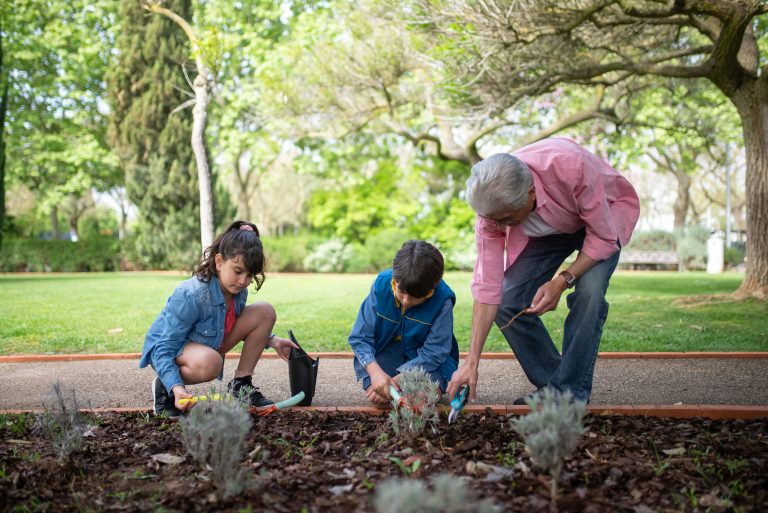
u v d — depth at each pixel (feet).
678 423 9.59
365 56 38.68
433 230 65.67
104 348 19.39
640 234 69.10
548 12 24.75
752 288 28.84
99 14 59.62
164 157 52.65
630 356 16.99
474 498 6.58
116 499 6.93
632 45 31.73
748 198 28.86
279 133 46.80
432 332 10.89
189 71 52.95
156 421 10.00
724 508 6.49
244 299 11.59
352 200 68.95
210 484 7.02
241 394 9.91
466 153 45.62
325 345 19.38
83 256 65.51
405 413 8.68
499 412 10.17
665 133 57.06
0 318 25.64
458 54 28.30
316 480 7.23
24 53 63.52
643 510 6.48
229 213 56.29
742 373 14.79
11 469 7.78
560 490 6.89
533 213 10.11
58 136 68.54
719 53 25.80
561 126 41.93
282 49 47.19
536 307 10.04
